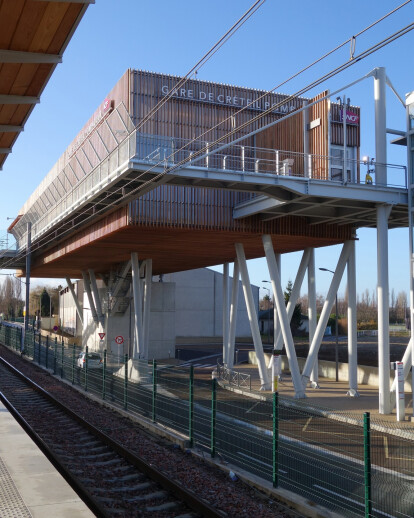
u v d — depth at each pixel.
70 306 78.19
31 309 138.12
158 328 52.41
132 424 16.52
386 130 25.66
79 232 35.66
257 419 19.00
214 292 75.44
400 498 10.31
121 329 50.59
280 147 29.47
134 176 23.16
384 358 23.16
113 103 29.41
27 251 43.53
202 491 9.76
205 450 13.11
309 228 29.66
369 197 24.30
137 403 18.00
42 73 9.54
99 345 51.03
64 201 32.16
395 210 26.61
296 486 10.49
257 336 31.05
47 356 31.64
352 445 15.80
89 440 14.03
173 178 22.91
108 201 27.16
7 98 10.52
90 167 28.91
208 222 27.73
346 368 35.72
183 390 19.38
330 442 16.06
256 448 13.65
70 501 6.38
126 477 10.63
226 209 28.17
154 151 22.81
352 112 30.12
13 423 11.48
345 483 11.29
